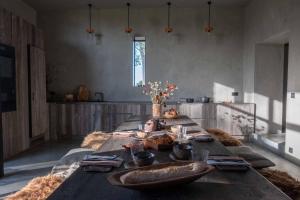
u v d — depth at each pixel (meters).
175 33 7.31
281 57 6.53
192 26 7.30
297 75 4.54
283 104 6.57
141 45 7.43
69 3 6.83
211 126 6.70
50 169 4.42
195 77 7.36
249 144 6.29
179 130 2.96
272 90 6.56
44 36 7.42
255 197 1.30
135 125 3.81
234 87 7.34
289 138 4.82
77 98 7.38
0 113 4.05
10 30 5.07
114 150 2.30
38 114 6.21
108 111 6.78
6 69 4.92
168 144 2.28
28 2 6.68
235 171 1.70
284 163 4.67
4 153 4.93
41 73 6.38
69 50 7.43
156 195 1.33
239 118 6.65
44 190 2.14
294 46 4.64
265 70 6.52
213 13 7.26
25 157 5.18
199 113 6.70
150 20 7.32
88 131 6.83
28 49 5.81
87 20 7.38
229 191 1.38
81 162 1.88
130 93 7.44
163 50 7.35
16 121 5.33
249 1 6.75
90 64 7.44
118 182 1.34
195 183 1.49
